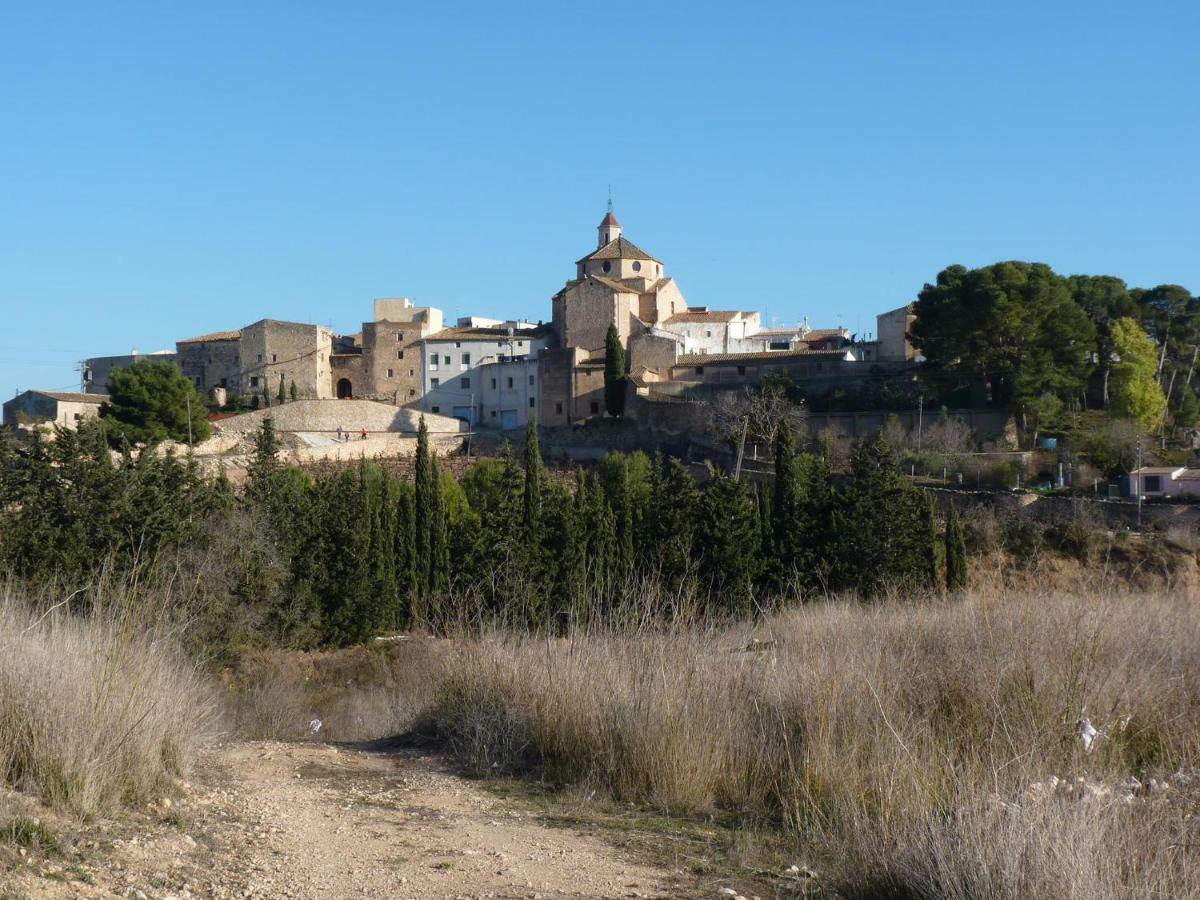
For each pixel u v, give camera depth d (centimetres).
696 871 984
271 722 2192
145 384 7731
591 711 1399
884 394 7475
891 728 1156
